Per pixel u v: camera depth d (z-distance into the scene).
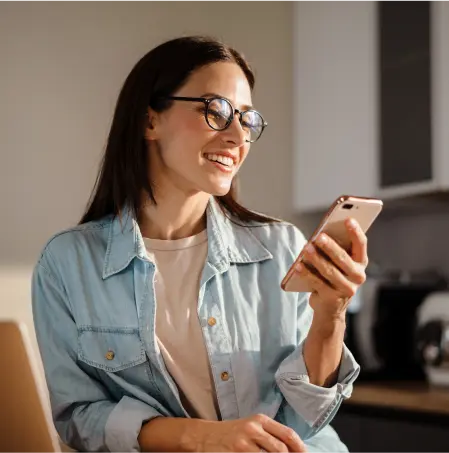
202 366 1.28
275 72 3.03
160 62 1.28
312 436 1.27
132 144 1.32
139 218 1.35
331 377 1.23
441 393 2.19
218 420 1.27
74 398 1.26
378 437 2.18
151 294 1.27
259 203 2.93
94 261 1.32
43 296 1.32
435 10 2.44
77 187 2.59
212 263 1.31
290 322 1.33
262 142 2.96
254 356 1.29
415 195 2.56
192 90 1.25
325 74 2.88
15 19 2.53
